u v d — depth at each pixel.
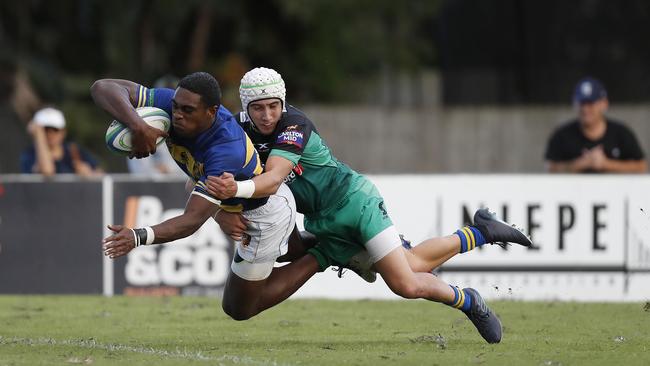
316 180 23.66
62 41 82.00
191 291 38.03
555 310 33.12
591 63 66.88
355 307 34.25
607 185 37.50
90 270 38.31
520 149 67.06
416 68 89.12
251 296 23.75
